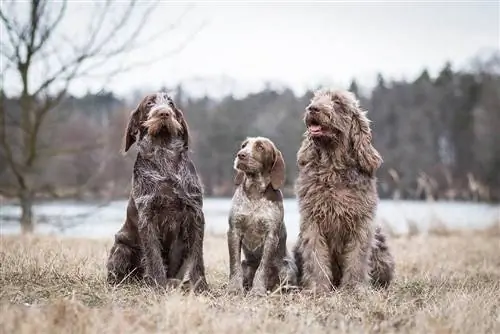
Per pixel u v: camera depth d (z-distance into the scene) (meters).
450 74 67.75
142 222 10.73
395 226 25.83
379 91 62.12
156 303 8.48
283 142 44.41
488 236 22.41
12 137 27.88
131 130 11.41
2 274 10.69
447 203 49.25
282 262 11.41
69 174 37.00
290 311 8.77
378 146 59.06
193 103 49.25
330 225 11.22
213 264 14.14
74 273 11.14
